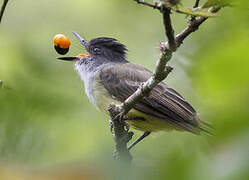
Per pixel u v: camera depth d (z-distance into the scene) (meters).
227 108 4.05
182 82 13.12
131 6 16.59
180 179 3.89
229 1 4.72
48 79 13.08
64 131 11.33
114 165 4.91
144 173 4.57
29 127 9.25
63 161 8.07
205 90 4.53
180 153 4.25
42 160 8.70
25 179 7.30
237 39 4.77
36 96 10.48
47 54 15.19
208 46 5.48
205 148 4.23
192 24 6.41
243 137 3.68
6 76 12.92
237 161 3.61
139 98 7.91
